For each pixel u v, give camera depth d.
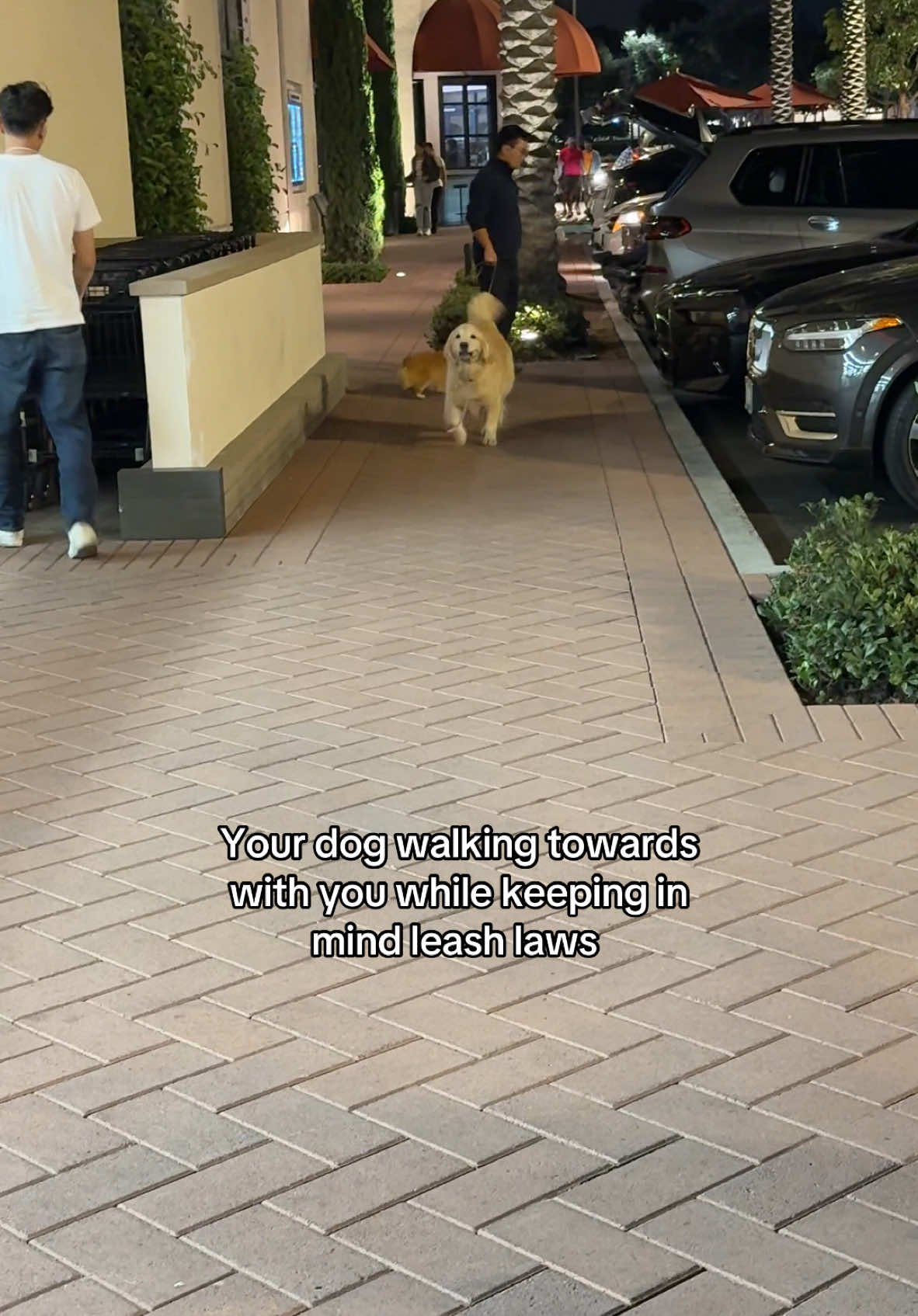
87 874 4.68
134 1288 2.95
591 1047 3.72
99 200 13.07
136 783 5.33
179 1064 3.68
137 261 10.02
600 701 5.96
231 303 9.65
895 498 9.89
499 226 13.12
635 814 4.96
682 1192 3.18
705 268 13.41
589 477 10.05
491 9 35.97
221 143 18.50
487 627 6.93
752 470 11.06
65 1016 3.90
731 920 4.30
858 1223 3.08
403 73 37.41
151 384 8.59
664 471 10.20
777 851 4.69
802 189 13.85
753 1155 3.29
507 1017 3.87
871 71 27.88
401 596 7.47
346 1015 3.89
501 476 10.17
